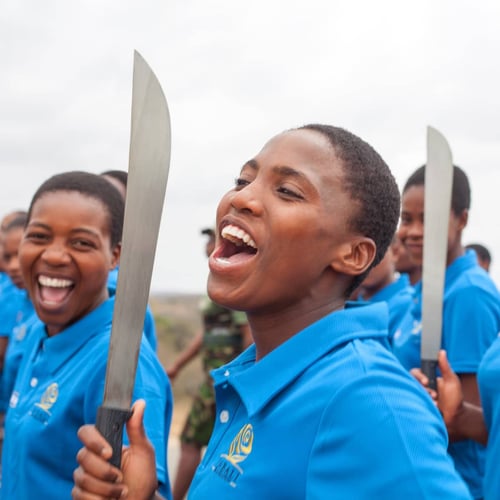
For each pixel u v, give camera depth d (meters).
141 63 1.54
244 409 1.57
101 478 1.46
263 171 1.52
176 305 18.86
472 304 3.37
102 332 2.38
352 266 1.53
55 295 2.41
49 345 2.41
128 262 1.51
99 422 1.49
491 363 2.58
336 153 1.52
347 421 1.29
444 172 2.71
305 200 1.47
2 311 4.93
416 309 3.72
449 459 1.27
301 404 1.39
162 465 2.08
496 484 2.49
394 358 1.45
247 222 1.49
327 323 1.50
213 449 1.60
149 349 2.30
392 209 1.62
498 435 2.50
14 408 2.41
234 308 1.52
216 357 5.32
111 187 2.54
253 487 1.38
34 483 2.21
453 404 2.63
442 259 2.71
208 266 1.55
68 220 2.38
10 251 4.95
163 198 1.54
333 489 1.27
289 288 1.49
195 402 5.37
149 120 1.53
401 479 1.20
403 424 1.25
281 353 1.50
